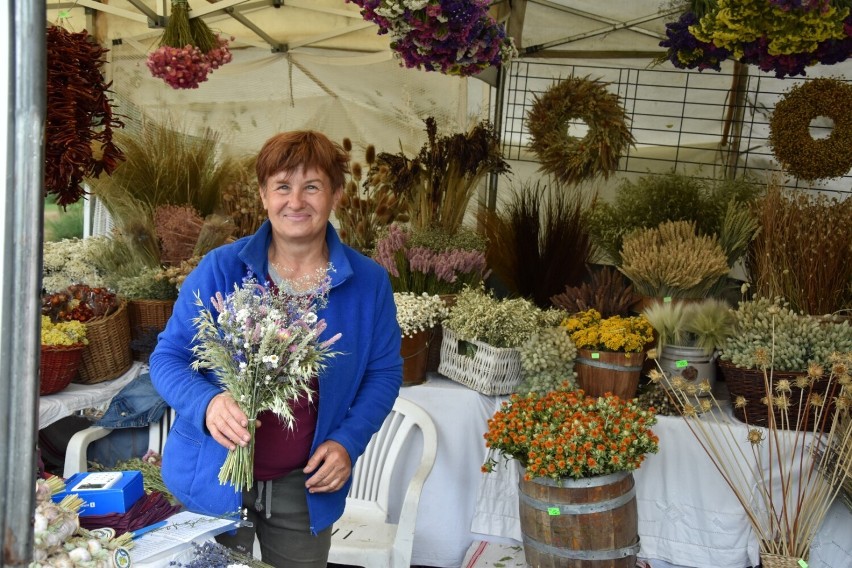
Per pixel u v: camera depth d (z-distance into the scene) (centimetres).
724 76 416
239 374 174
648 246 341
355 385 207
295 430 197
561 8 428
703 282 333
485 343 321
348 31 446
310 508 198
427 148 395
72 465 279
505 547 324
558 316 330
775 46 276
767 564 280
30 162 84
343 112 473
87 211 466
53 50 234
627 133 400
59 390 301
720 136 420
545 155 407
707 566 304
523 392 317
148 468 252
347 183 388
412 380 330
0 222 84
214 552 156
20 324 84
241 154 437
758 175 414
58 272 381
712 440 305
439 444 327
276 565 208
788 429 281
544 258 371
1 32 82
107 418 291
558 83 432
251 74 483
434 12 254
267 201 199
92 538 148
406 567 275
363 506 313
